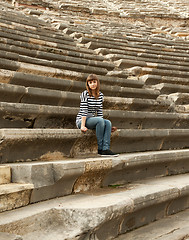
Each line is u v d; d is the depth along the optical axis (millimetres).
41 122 4531
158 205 3889
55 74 6207
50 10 13805
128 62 8750
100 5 16047
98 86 4469
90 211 2953
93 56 8453
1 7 11062
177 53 10953
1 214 2820
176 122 6523
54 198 3418
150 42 12047
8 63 5457
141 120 5848
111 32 12234
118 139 4875
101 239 3090
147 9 16391
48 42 8109
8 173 3176
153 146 5543
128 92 6660
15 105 4090
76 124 4586
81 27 11688
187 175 5141
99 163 3803
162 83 7906
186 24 16172
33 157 3893
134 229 3525
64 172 3355
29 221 2801
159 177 4898
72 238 2771
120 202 3238
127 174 4398
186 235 3361
